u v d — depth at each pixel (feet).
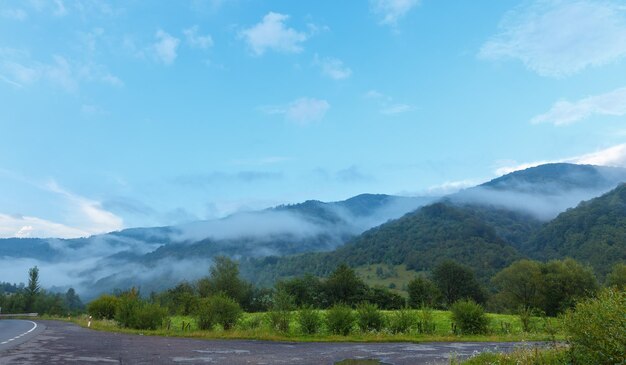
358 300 329.72
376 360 56.44
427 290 333.83
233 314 111.86
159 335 98.94
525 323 110.11
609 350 26.66
